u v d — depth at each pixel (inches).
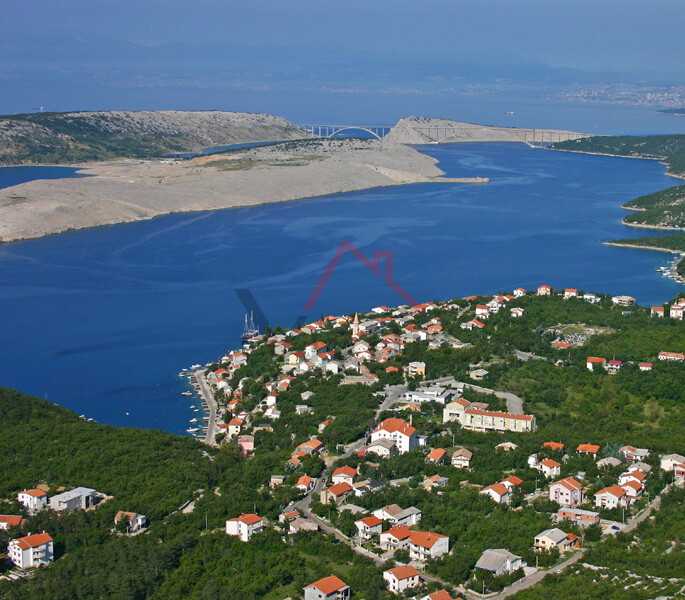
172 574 6614.2
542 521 7130.9
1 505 7559.1
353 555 6742.1
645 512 7367.1
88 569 6688.0
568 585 6220.5
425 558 6683.1
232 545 6924.2
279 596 6304.1
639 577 6338.6
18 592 6412.4
